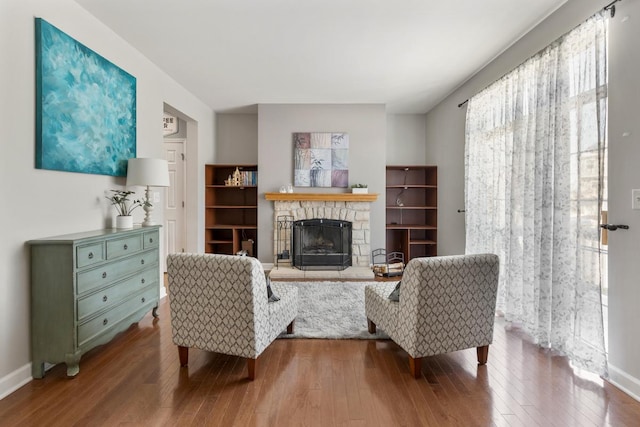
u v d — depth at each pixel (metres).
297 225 5.53
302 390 2.17
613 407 2.00
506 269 3.41
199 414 1.93
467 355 2.67
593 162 2.39
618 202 2.24
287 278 5.15
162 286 4.23
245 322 2.25
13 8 2.20
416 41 3.42
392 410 1.97
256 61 3.94
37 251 2.29
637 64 2.10
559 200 2.64
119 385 2.23
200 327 2.37
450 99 5.23
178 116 5.12
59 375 2.36
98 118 2.97
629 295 2.17
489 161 3.92
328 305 3.80
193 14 2.92
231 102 5.66
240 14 2.92
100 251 2.55
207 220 5.94
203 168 5.75
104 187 3.12
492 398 2.09
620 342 2.23
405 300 2.37
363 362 2.55
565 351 2.64
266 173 5.77
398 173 6.48
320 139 5.73
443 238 5.61
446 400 2.07
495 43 3.47
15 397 2.10
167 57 3.82
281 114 5.74
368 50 3.64
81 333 2.36
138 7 2.82
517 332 3.13
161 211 4.22
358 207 5.67
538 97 2.89
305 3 2.76
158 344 2.87
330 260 5.54
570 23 2.68
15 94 2.21
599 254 2.32
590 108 2.41
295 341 2.92
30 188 2.33
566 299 2.62
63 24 2.62
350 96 5.35
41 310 2.30
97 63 2.95
